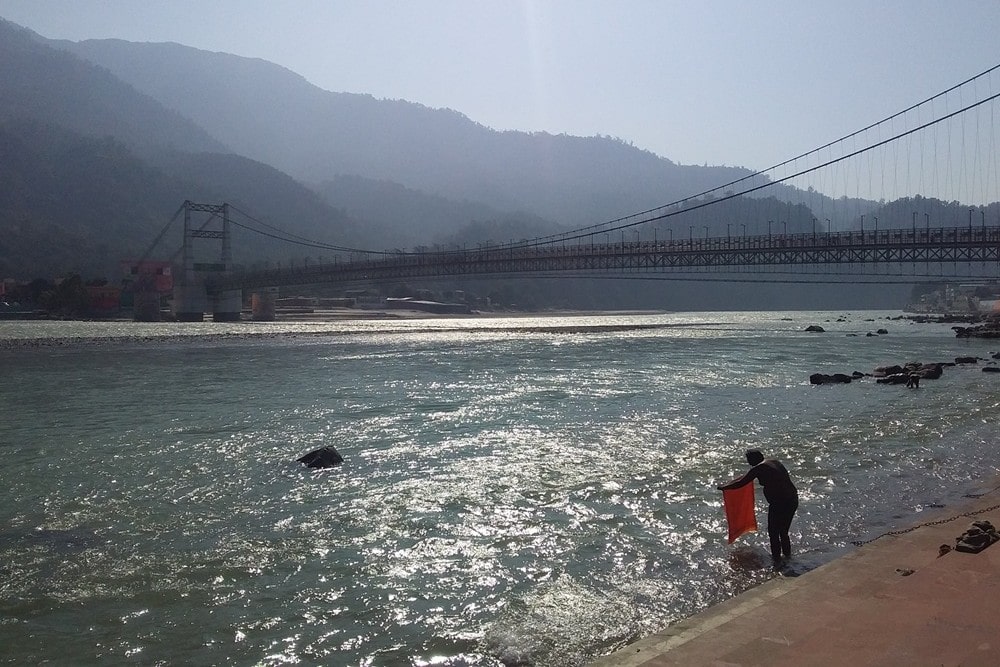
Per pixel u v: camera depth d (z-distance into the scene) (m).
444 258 102.69
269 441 17.38
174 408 23.52
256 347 58.16
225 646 6.78
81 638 6.98
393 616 7.35
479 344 62.47
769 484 8.82
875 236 73.19
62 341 62.28
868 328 96.19
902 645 5.27
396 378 33.19
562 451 15.62
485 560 8.91
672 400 24.36
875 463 14.05
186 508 11.52
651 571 8.41
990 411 21.22
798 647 5.39
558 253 93.50
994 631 5.45
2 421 20.98
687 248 84.69
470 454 15.45
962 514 9.77
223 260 125.25
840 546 9.13
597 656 6.39
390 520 10.68
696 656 5.35
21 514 11.25
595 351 52.81
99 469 14.41
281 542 9.73
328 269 112.62
